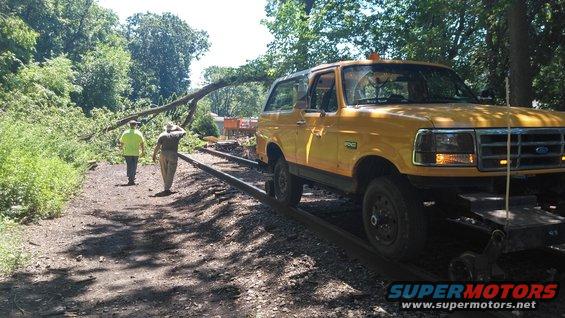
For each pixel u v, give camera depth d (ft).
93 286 16.94
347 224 22.86
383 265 16.19
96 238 23.68
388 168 17.08
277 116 25.27
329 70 20.59
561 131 14.84
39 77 97.60
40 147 39.24
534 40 35.81
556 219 12.78
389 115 15.56
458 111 15.25
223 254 20.59
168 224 27.27
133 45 299.99
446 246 18.33
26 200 26.45
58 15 162.71
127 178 47.55
